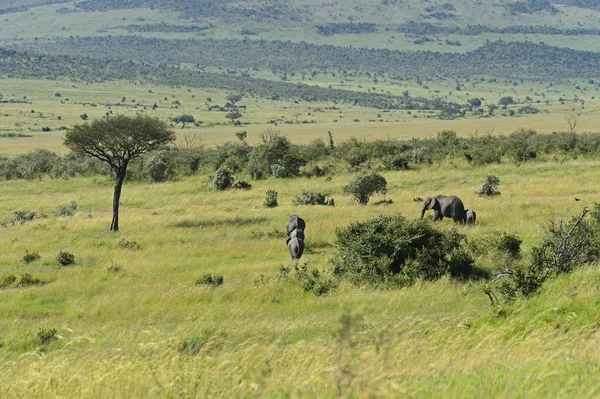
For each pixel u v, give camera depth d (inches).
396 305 1254.9
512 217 2258.9
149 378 561.0
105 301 1544.0
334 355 583.2
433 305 1236.5
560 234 1309.1
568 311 797.9
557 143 4584.2
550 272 1179.3
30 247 2368.4
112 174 4677.7
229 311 1364.4
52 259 2119.8
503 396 441.4
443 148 4798.2
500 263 1549.0
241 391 495.8
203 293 1549.0
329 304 1355.8
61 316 1461.6
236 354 651.5
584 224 1411.2
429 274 1541.6
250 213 2837.1
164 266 1951.3
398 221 1699.1
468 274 1550.2
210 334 1041.5
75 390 563.2
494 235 1792.6
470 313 1069.1
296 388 441.4
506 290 1084.5
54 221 3014.3
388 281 1513.3
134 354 751.1
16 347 1172.5
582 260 1237.7
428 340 693.3
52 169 5152.6
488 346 602.5
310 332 1043.9
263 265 1850.4
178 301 1510.8
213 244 2226.9
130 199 3732.8
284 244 2172.7
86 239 2480.3
